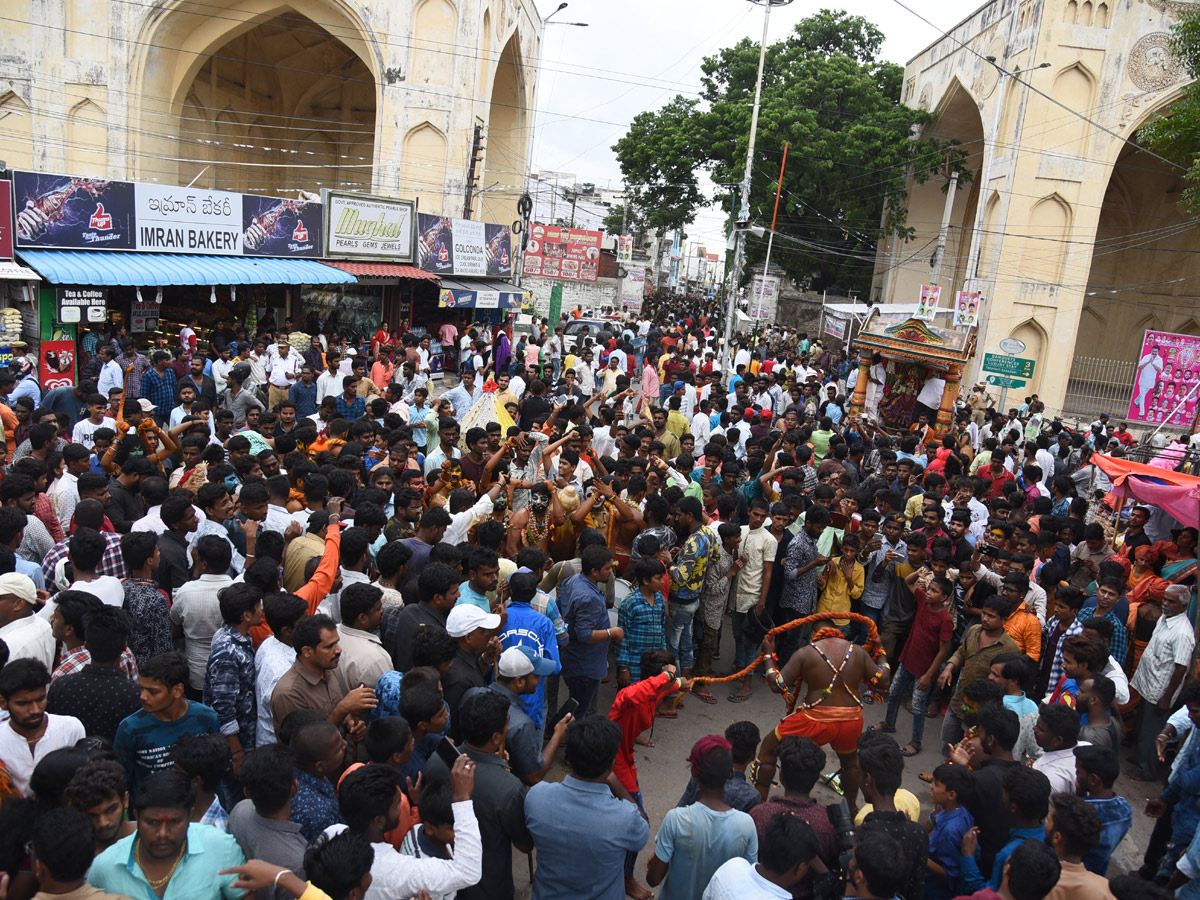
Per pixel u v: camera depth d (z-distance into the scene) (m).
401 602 5.10
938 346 16.20
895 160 34.56
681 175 39.97
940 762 6.57
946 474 11.27
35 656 4.25
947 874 3.95
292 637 4.05
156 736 3.76
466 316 26.94
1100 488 14.84
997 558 6.68
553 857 3.47
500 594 5.63
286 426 9.05
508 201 36.03
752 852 3.61
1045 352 27.75
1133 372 31.73
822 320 38.56
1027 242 27.47
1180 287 34.25
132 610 4.62
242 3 26.27
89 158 25.97
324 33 30.72
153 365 12.56
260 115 32.28
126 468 6.55
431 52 25.95
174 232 16.31
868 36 40.09
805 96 35.81
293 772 3.25
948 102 33.69
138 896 2.89
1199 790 4.62
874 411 17.42
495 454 7.79
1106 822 4.05
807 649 5.20
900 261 37.34
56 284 13.82
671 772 6.01
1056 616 6.26
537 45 36.91
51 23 25.34
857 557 7.26
